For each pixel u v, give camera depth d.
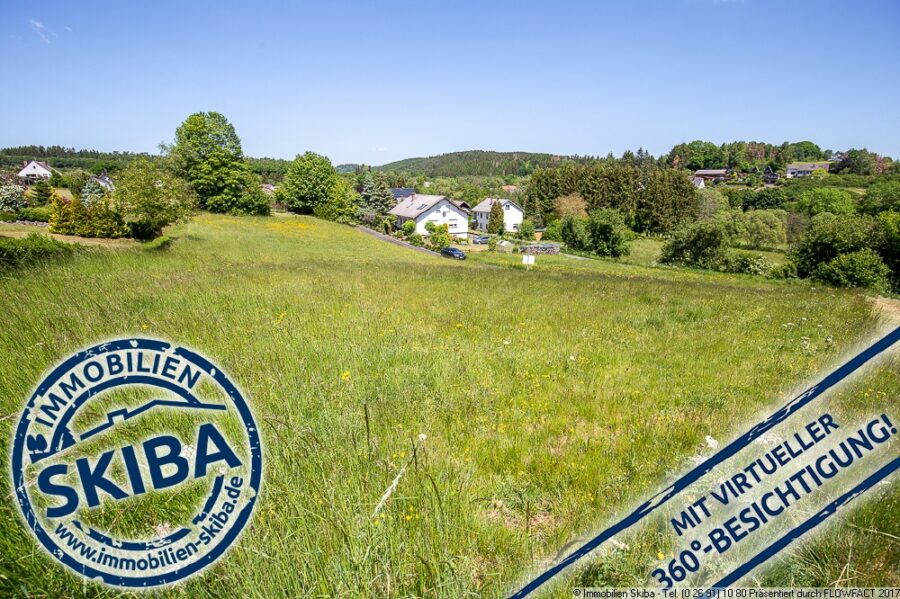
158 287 9.50
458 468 3.27
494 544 2.53
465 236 76.06
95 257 15.38
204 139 51.25
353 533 2.19
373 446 3.29
